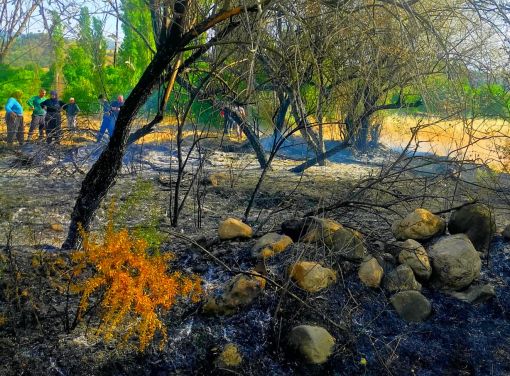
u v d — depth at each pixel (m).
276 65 4.01
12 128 8.27
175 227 4.86
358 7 3.39
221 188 6.89
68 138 5.35
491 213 4.17
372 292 3.58
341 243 3.75
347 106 4.86
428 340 3.34
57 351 2.93
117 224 4.61
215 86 5.12
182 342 3.10
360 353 3.20
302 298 3.42
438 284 3.70
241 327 3.25
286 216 5.39
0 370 2.80
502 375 3.15
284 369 3.07
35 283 3.39
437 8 3.74
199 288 3.36
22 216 5.38
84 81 8.45
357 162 10.30
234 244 4.03
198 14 4.07
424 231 3.93
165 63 3.60
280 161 10.38
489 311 3.59
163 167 8.48
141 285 2.95
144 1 3.82
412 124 8.63
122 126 3.79
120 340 3.04
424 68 3.53
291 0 3.35
